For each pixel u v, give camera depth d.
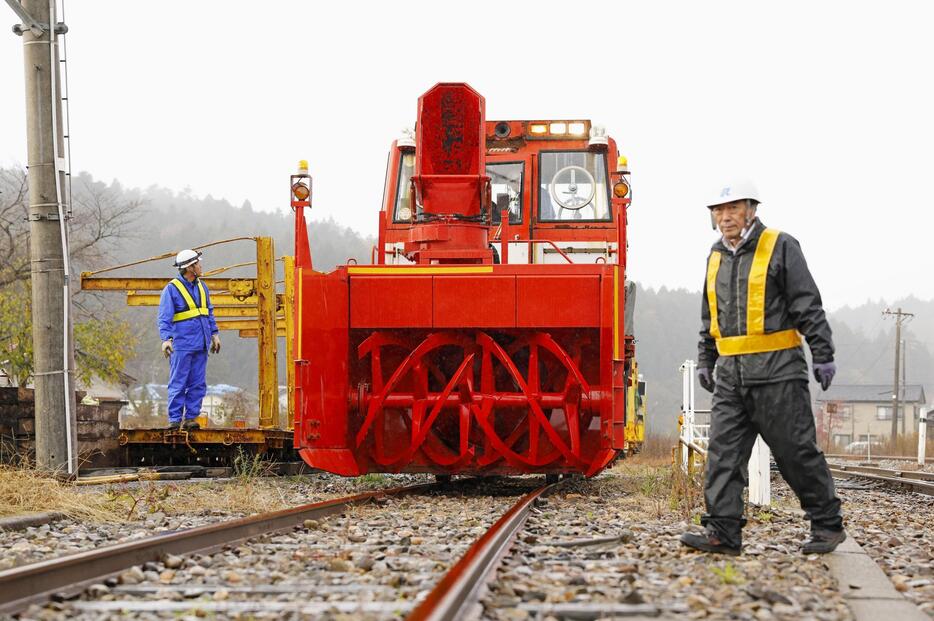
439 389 10.42
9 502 7.28
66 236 10.02
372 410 9.47
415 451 9.58
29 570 3.96
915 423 121.69
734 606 3.91
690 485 8.62
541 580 4.38
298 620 3.60
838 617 3.86
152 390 69.50
